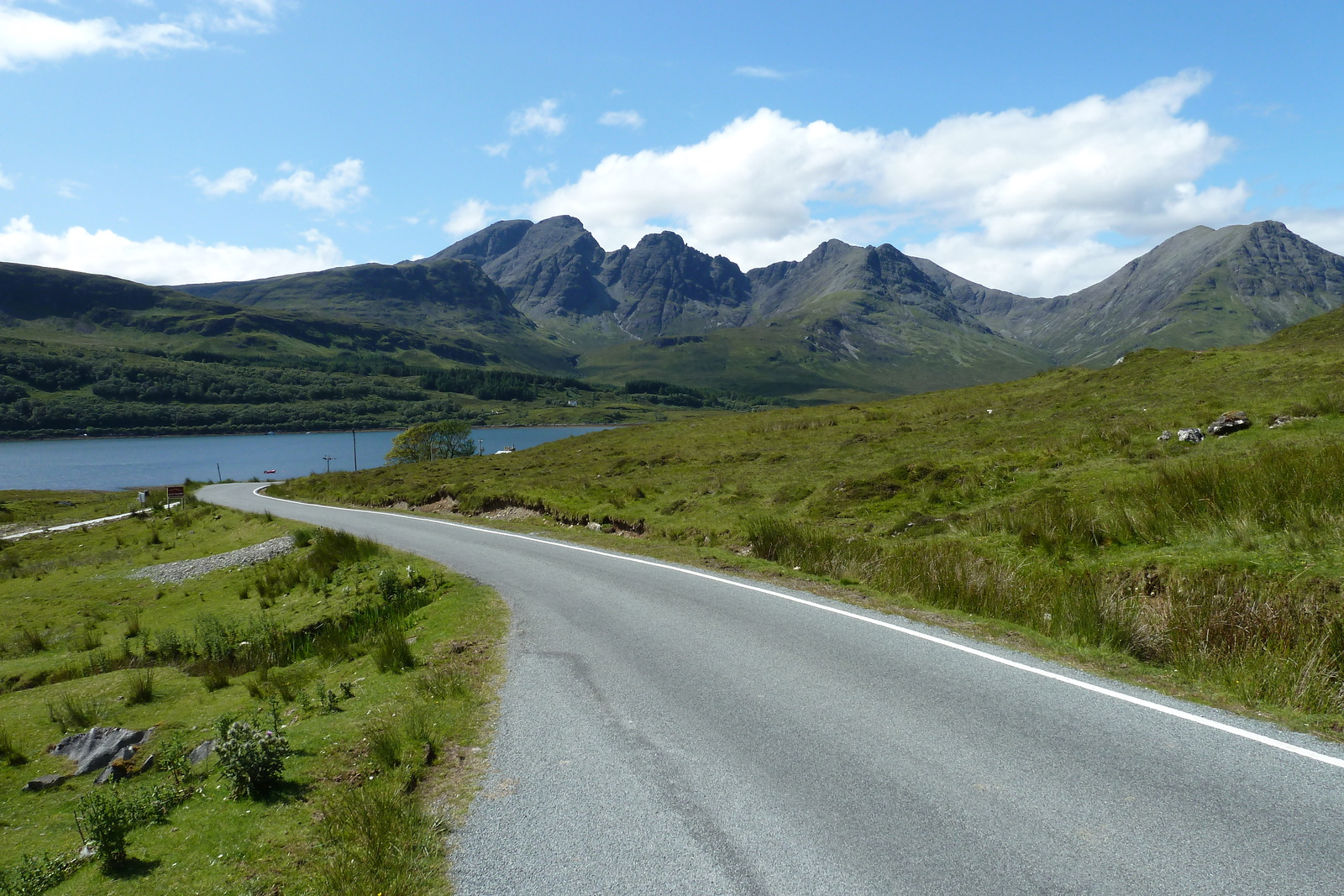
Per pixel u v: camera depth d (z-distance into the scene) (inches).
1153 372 1167.0
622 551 659.4
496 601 473.1
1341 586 325.7
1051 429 898.1
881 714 244.8
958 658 303.7
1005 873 154.1
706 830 176.7
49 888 185.6
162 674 464.8
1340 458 467.8
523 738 240.2
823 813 182.1
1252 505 446.0
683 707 260.2
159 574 984.9
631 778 206.1
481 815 190.2
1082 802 181.9
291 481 2532.0
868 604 411.8
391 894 157.8
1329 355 971.3
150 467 5575.8
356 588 630.5
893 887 150.8
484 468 1594.5
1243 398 818.8
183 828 206.1
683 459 1198.9
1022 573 437.4
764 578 503.5
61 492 3248.0
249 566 941.2
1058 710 243.9
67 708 374.3
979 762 206.7
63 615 812.6
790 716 246.4
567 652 342.0
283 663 494.9
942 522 587.5
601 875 159.9
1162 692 259.3
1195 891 145.4
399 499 1392.7
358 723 273.3
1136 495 517.7
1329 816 171.0
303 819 202.8
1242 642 289.0
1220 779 191.3
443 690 295.7
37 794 271.1
